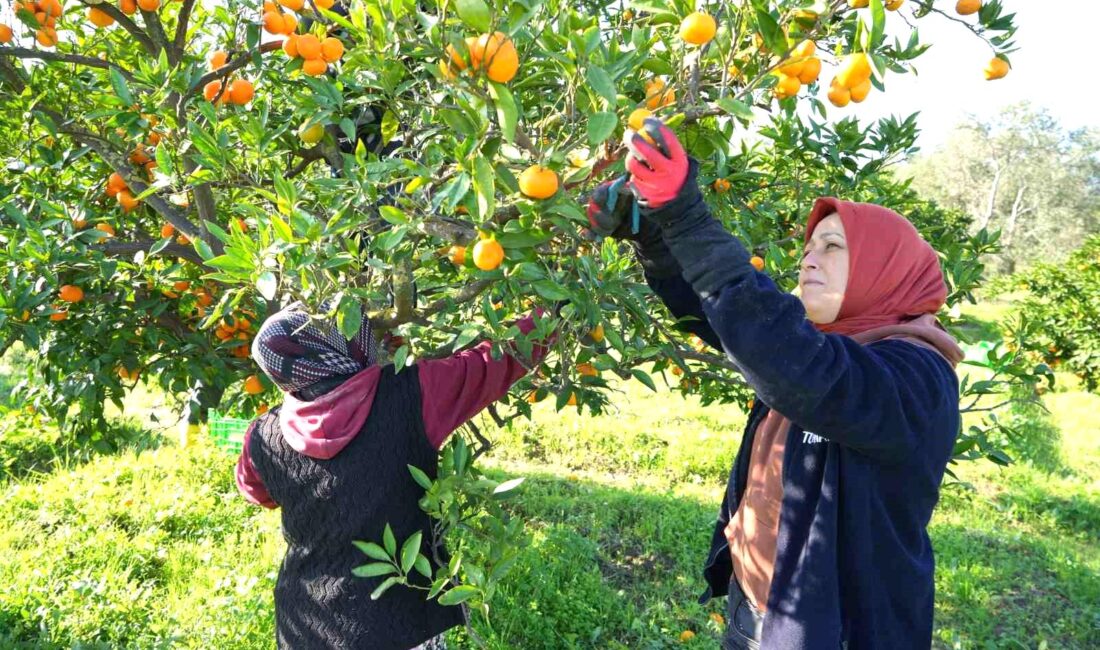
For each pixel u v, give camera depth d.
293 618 1.85
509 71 1.27
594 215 1.54
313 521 1.79
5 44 2.74
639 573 5.38
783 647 1.49
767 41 1.40
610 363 2.09
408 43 1.51
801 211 3.17
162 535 5.40
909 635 1.53
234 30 2.71
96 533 5.32
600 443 8.48
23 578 4.53
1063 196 54.28
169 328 3.22
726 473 7.95
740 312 1.28
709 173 2.63
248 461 1.96
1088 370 12.89
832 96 1.49
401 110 2.07
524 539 1.91
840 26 1.62
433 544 1.85
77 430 3.55
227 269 1.55
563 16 1.50
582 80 1.43
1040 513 7.34
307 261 1.54
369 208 1.93
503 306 2.11
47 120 2.54
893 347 1.52
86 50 3.20
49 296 2.66
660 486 7.51
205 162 1.98
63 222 2.66
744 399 3.66
